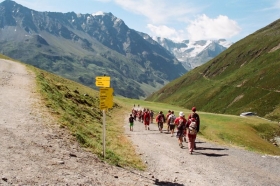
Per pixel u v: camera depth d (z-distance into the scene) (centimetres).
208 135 5922
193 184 1415
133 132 3534
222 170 1731
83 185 1039
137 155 2000
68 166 1217
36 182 955
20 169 1048
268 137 7062
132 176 1372
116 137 2691
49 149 1388
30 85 3678
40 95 3023
